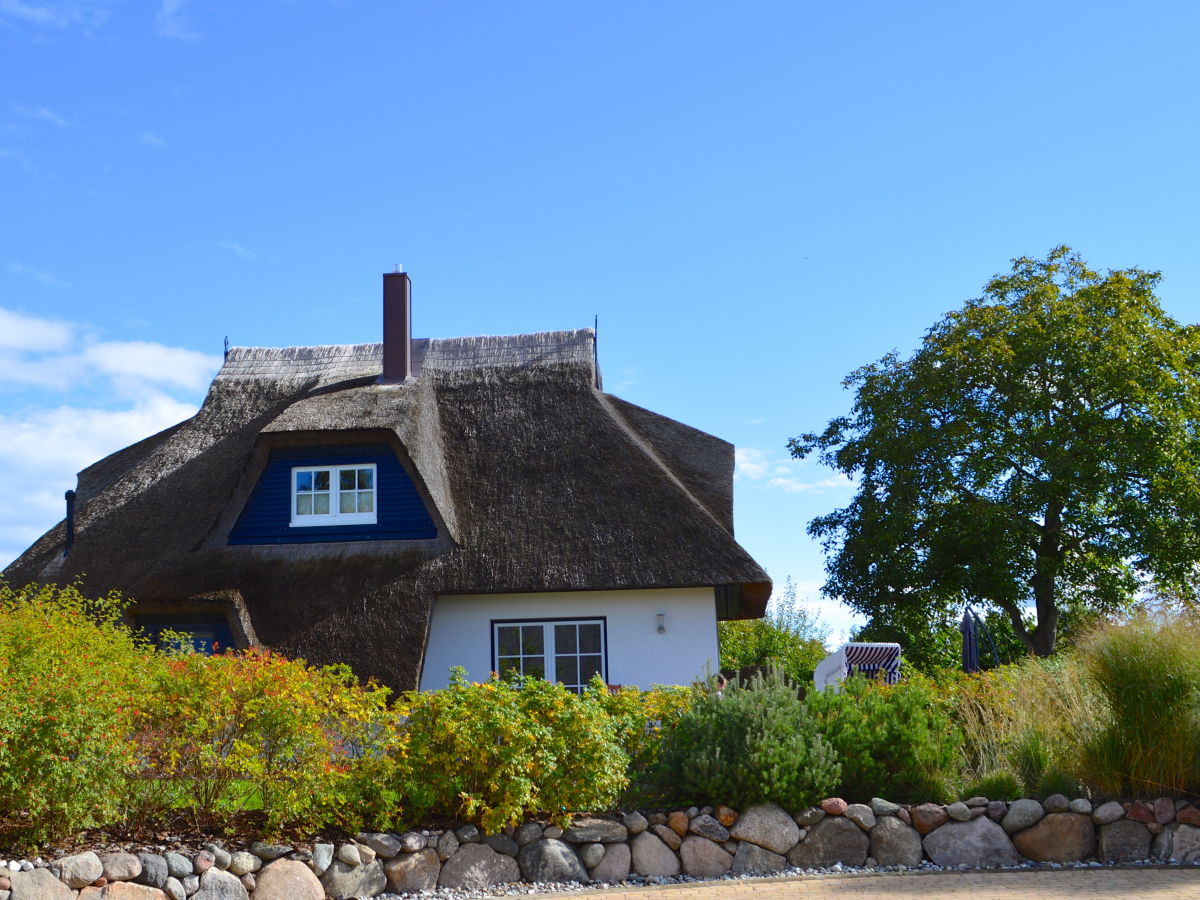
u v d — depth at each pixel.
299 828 9.28
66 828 8.38
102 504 19.72
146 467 20.36
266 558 17.83
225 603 16.56
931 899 8.44
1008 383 27.45
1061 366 27.28
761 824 10.02
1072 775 10.58
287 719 9.15
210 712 9.09
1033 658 13.60
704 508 18.61
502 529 18.09
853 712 10.96
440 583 17.17
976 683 12.62
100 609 16.06
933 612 29.38
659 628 17.50
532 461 19.48
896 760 10.75
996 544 26.42
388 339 21.83
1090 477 26.23
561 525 18.03
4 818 8.28
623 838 9.92
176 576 17.25
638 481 18.73
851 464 29.97
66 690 8.23
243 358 23.25
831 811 10.13
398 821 9.66
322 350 23.36
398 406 19.20
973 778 11.09
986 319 28.09
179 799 9.16
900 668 17.95
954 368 27.89
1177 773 10.05
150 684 9.20
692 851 9.94
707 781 10.20
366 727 9.86
